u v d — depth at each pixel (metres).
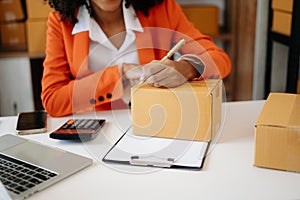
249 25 2.16
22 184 0.75
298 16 1.66
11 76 2.23
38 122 1.08
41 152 0.89
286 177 0.77
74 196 0.72
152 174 0.79
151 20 1.33
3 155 0.87
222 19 2.55
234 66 2.40
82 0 1.28
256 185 0.75
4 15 2.21
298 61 1.72
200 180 0.77
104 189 0.74
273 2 1.91
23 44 2.27
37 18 2.15
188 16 2.27
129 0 1.29
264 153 0.80
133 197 0.72
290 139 0.77
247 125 1.03
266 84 2.05
